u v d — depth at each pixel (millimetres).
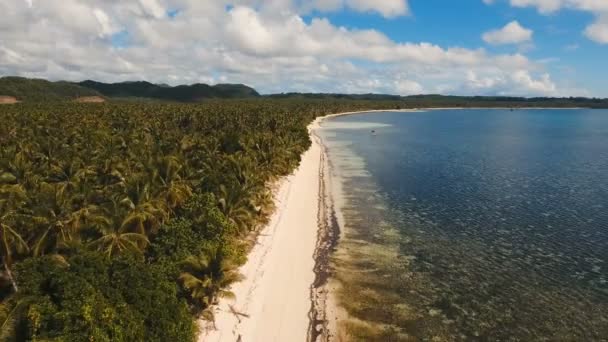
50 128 79125
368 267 36531
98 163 49625
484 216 50562
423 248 40781
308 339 26688
